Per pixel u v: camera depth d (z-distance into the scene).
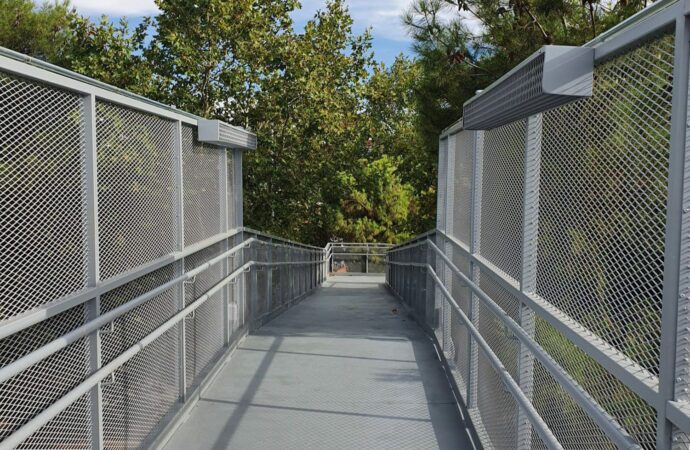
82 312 3.11
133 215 3.89
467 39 9.09
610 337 2.14
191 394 4.88
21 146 2.63
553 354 2.87
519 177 3.47
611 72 2.19
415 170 17.36
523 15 7.76
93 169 3.21
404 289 10.79
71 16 15.74
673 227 1.65
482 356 4.38
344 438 4.36
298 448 4.17
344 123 15.09
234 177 7.19
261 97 13.13
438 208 7.48
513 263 3.60
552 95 2.32
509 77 2.91
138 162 3.97
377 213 23.86
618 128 2.11
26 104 2.66
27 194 2.67
